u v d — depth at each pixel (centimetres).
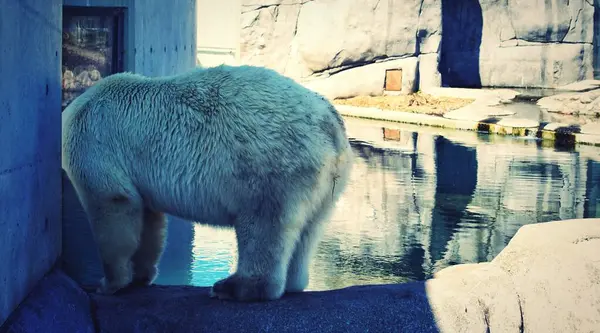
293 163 288
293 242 299
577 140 1198
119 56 776
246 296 296
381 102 1653
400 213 703
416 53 1736
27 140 265
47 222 299
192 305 298
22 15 256
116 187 305
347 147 311
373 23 1736
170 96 304
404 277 509
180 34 1212
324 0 1792
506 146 1153
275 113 291
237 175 290
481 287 319
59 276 303
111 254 313
